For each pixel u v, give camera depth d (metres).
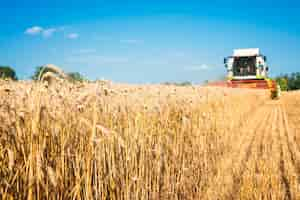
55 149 2.54
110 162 3.27
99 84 3.41
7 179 2.15
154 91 5.42
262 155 9.61
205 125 7.72
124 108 3.89
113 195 3.21
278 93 36.38
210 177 7.19
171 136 5.30
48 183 2.36
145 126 4.30
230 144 11.05
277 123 17.72
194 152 6.50
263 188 6.11
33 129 2.23
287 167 8.27
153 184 4.32
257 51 30.69
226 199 6.04
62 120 2.68
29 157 2.19
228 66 31.22
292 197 6.03
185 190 5.69
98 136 3.04
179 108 6.07
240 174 7.43
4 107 2.33
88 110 3.04
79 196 2.59
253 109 23.89
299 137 13.13
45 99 2.62
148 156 4.28
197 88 8.78
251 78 30.44
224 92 11.80
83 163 2.72
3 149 2.17
